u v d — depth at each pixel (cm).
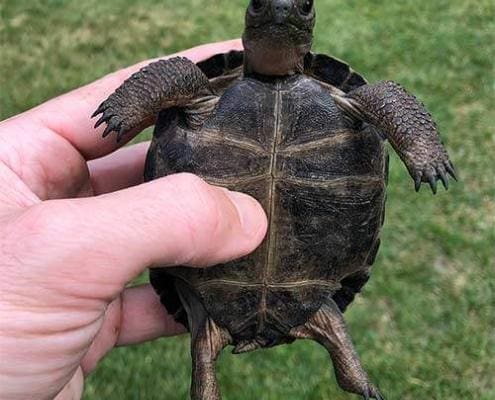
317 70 11
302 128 11
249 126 11
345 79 11
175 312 12
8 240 9
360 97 11
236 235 10
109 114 11
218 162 11
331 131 11
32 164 13
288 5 10
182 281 11
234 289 11
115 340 14
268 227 11
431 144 11
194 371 11
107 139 14
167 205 9
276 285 11
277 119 11
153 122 14
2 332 9
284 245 11
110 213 9
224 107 11
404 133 11
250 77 11
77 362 10
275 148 11
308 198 11
